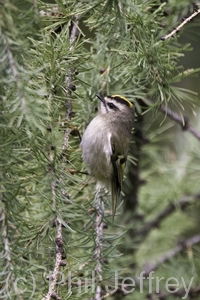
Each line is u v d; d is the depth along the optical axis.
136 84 11.09
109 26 9.40
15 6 6.81
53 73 8.44
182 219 14.31
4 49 6.65
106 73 10.77
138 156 13.27
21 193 7.66
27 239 7.92
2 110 6.94
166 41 9.85
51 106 8.25
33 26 7.05
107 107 10.99
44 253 8.41
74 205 8.12
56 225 7.91
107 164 10.88
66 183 8.25
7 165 7.09
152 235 14.05
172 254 13.30
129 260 12.86
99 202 9.81
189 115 14.58
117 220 13.16
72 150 9.38
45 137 7.80
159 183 13.94
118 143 11.09
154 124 14.16
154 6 10.73
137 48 9.57
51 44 8.47
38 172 7.82
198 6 10.34
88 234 9.12
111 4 8.34
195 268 13.17
